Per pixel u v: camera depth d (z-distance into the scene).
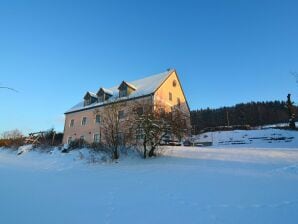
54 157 18.88
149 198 6.98
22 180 10.75
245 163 11.62
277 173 9.24
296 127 35.41
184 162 12.86
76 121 34.94
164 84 30.28
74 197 7.50
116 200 6.98
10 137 32.69
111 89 37.78
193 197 6.80
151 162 13.67
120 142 16.00
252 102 84.88
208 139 34.03
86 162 15.62
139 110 16.09
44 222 5.40
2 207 6.48
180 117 16.52
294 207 5.53
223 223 4.90
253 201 6.12
